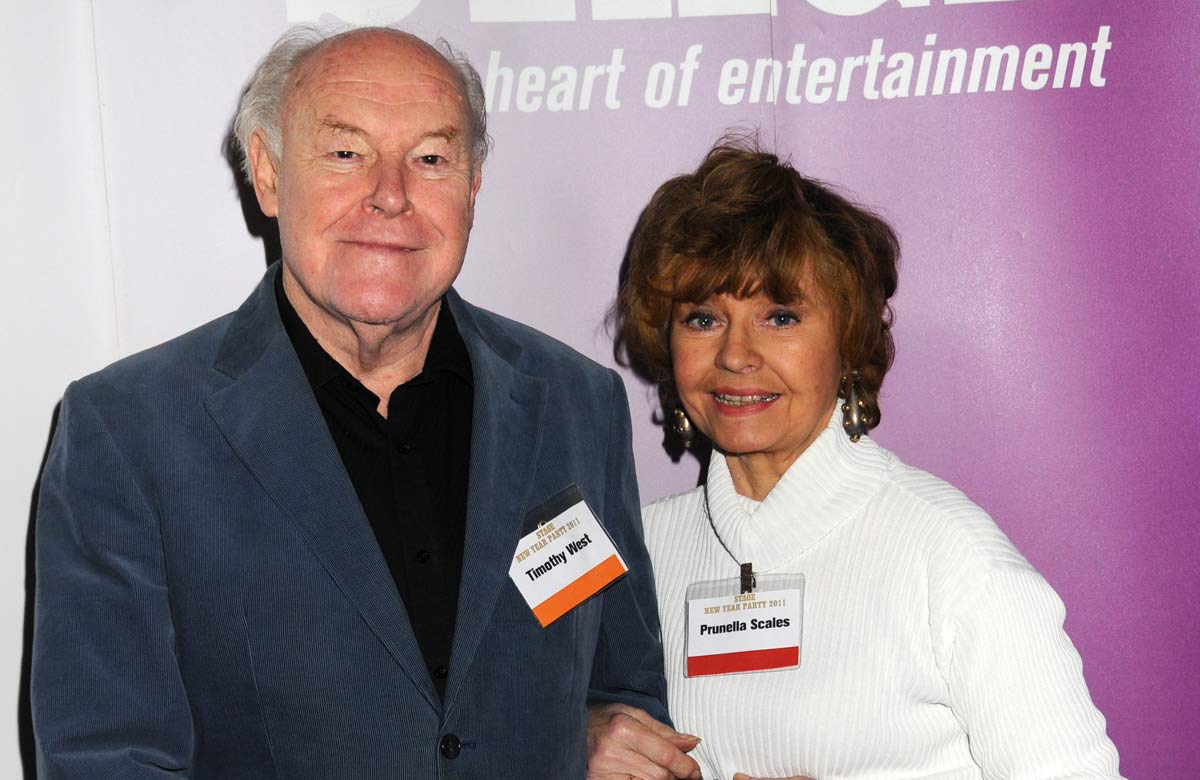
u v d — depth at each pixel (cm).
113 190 218
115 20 217
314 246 155
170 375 158
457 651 155
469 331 176
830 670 173
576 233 232
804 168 233
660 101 232
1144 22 232
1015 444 235
